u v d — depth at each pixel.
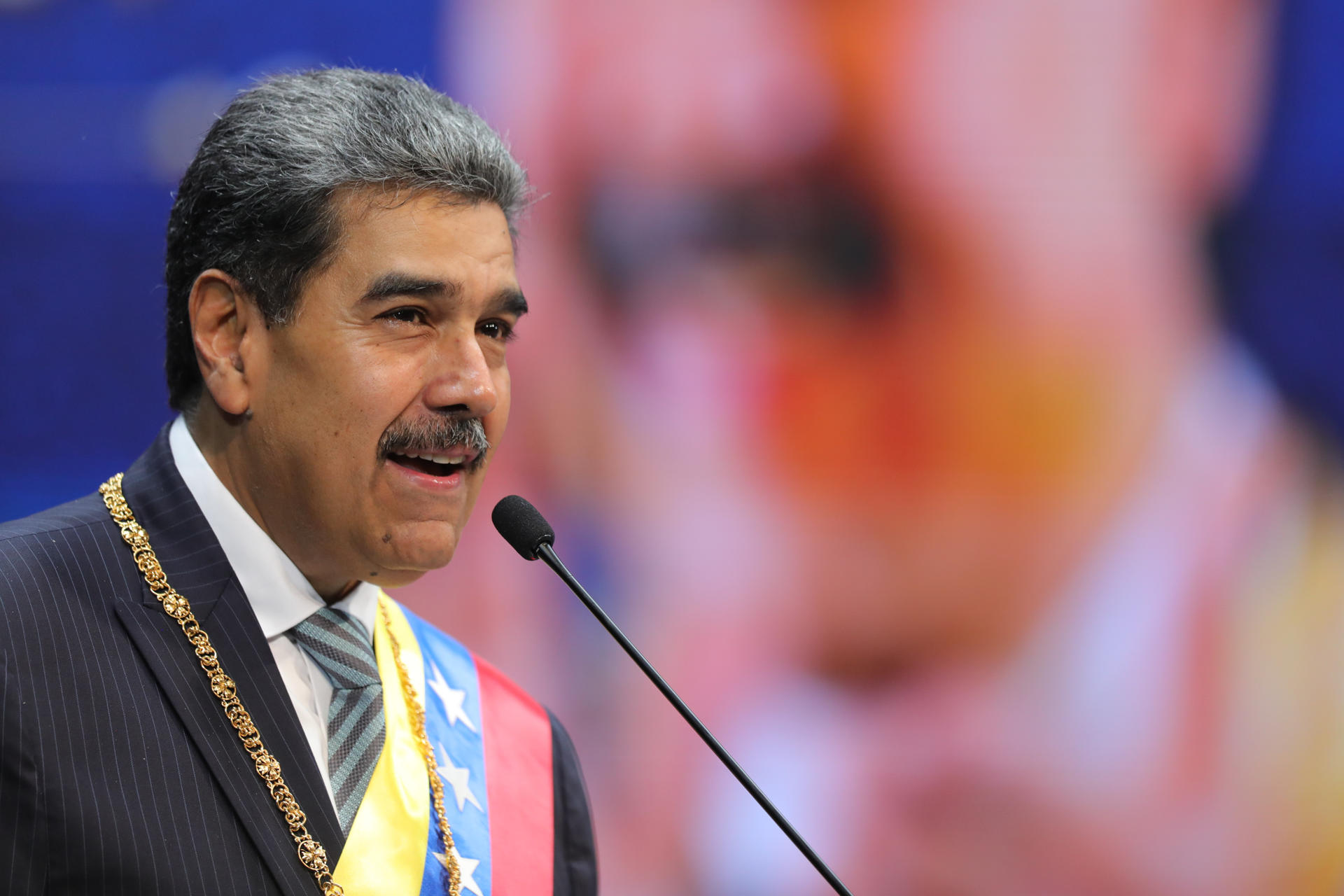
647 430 11.05
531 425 11.02
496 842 5.05
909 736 10.94
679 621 11.02
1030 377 10.90
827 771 10.94
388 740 4.85
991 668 10.94
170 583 4.48
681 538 11.03
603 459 11.04
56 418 10.88
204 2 10.77
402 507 4.48
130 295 10.88
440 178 4.43
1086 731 10.86
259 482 4.61
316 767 4.46
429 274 4.38
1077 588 10.90
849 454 11.01
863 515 10.99
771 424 11.02
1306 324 10.73
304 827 4.31
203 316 4.55
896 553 10.98
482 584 10.95
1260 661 10.77
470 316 4.50
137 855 3.94
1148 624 10.85
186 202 4.66
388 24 10.82
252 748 4.34
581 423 11.03
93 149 10.84
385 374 4.38
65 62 10.82
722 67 10.95
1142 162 10.82
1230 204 10.77
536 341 11.03
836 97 10.93
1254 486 10.79
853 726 10.96
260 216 4.41
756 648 11.03
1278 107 10.71
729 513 11.02
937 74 10.90
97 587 4.34
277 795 4.31
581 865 5.44
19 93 10.81
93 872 3.88
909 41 10.90
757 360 11.02
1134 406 10.86
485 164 4.55
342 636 4.88
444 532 4.56
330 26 10.79
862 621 10.99
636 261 11.02
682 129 10.96
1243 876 10.75
